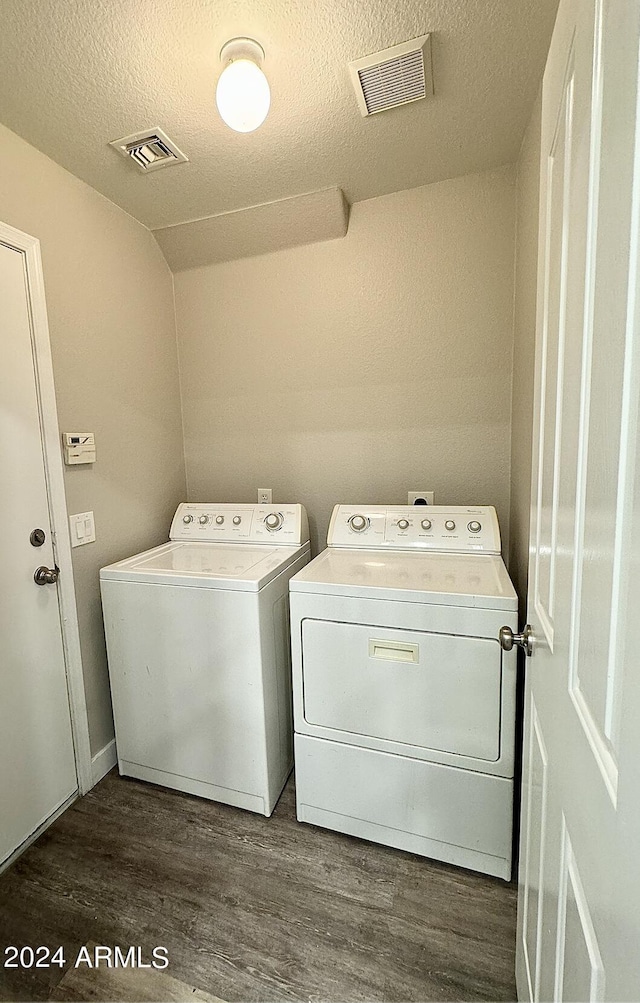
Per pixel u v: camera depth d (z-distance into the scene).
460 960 1.13
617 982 0.39
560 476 0.69
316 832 1.52
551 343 0.78
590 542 0.51
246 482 2.29
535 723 0.87
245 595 1.50
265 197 1.85
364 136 1.51
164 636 1.62
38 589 1.52
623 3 0.41
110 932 1.21
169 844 1.48
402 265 1.92
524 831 0.98
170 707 1.66
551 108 0.79
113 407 1.85
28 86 1.23
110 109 1.33
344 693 1.42
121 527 1.90
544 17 1.09
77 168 1.60
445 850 1.37
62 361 1.60
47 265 1.53
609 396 0.44
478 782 1.31
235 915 1.25
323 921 1.23
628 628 0.38
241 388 2.23
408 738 1.36
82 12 1.04
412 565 1.58
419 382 1.96
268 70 1.23
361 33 1.13
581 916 0.51
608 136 0.45
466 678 1.28
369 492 2.10
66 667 1.63
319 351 2.09
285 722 1.73
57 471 1.58
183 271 2.23
